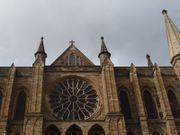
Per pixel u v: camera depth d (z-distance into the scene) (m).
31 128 51.09
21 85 60.78
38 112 53.12
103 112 57.09
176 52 67.31
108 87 58.28
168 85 63.88
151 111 60.06
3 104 55.78
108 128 52.25
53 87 60.47
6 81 61.53
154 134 55.81
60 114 57.09
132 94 61.47
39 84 57.62
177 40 69.25
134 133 55.69
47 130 53.59
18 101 59.00
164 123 57.00
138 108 57.91
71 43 71.62
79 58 68.56
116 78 63.88
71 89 60.72
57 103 58.47
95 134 54.53
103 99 58.75
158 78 62.94
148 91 63.09
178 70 65.00
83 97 59.75
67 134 53.72
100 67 63.78
